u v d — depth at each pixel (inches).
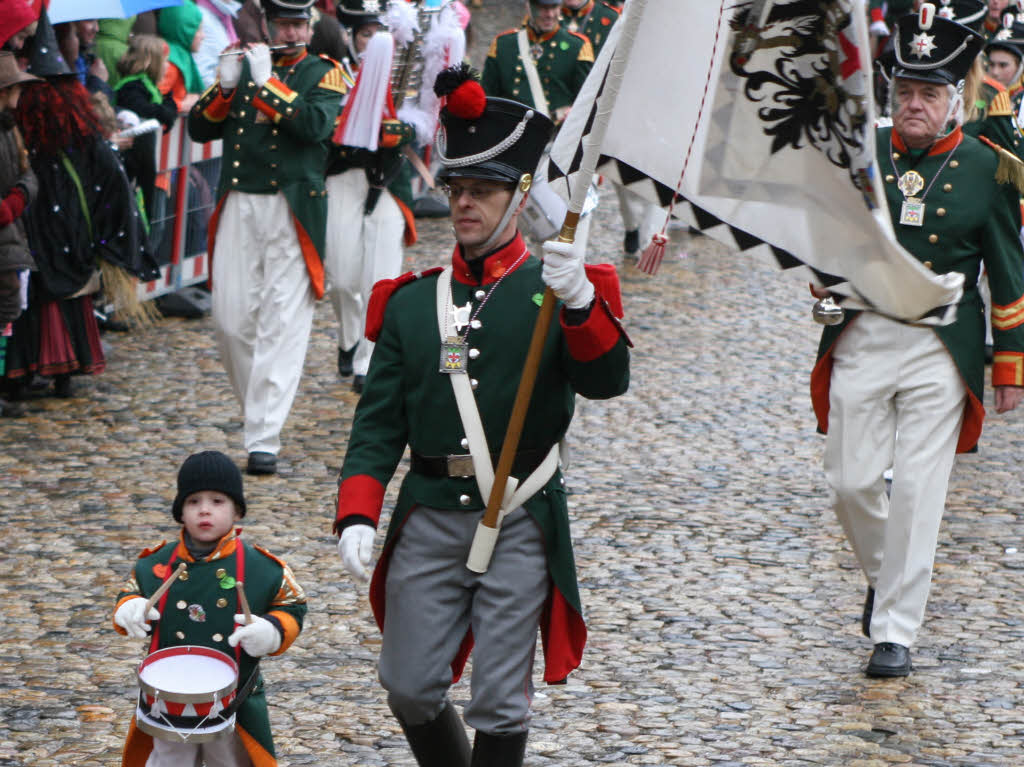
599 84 614.9
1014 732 771.4
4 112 1170.6
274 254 1184.8
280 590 617.9
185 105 1635.1
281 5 1201.4
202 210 1690.5
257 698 621.9
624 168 615.8
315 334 1604.3
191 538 618.5
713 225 611.5
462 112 593.6
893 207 850.1
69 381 1336.1
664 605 930.1
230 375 1232.8
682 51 602.2
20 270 1193.4
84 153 1301.7
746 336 1617.9
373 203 1385.3
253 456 1156.5
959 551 1047.0
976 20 915.4
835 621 917.8
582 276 569.6
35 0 1290.6
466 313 609.9
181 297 1642.5
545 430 608.7
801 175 600.4
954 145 850.8
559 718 773.3
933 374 842.8
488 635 600.4
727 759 732.0
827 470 872.3
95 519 1039.6
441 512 609.0
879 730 768.9
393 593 616.7
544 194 1275.8
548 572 610.5
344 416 1326.3
